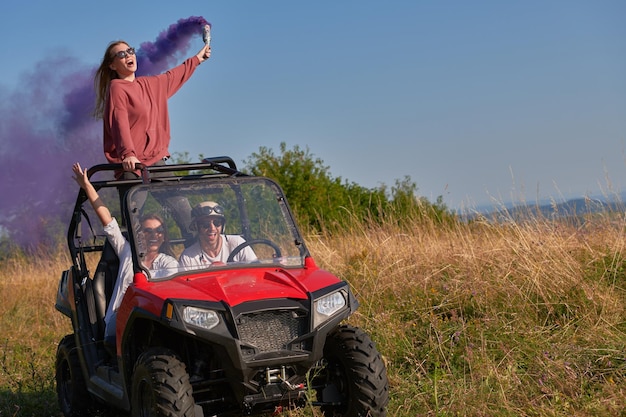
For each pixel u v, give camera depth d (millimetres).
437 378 5953
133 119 6605
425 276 8023
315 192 18938
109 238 5637
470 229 9203
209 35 7340
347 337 4871
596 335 6484
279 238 5234
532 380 5875
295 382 4656
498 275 7645
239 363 4422
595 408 5223
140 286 4840
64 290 6414
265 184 5375
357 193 19406
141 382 4562
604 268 7688
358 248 9562
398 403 5648
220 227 5160
